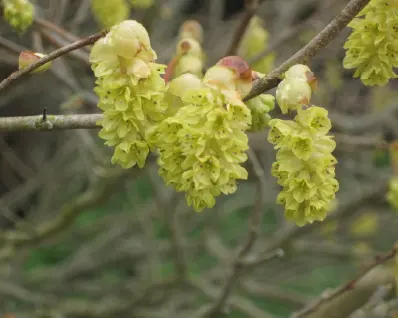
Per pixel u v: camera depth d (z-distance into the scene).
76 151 8.15
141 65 1.69
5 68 5.67
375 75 2.02
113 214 7.93
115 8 3.99
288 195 1.72
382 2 1.95
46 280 6.92
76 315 5.96
